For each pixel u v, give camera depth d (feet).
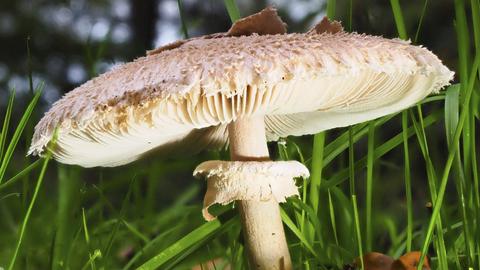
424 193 1.85
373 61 0.86
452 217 1.33
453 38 2.28
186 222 1.36
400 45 0.90
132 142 1.01
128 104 0.86
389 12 2.09
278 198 0.99
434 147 1.18
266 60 0.84
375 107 1.03
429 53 0.92
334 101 0.98
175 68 0.86
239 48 0.87
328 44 0.87
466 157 0.98
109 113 0.88
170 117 0.91
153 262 1.04
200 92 0.86
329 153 1.14
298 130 1.16
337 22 0.97
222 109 0.92
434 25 2.31
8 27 4.55
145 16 5.17
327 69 0.85
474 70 0.94
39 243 1.35
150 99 0.85
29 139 1.12
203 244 1.05
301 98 0.92
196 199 2.50
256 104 0.92
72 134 0.94
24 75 4.48
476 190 0.97
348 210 1.15
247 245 1.01
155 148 1.12
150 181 1.41
